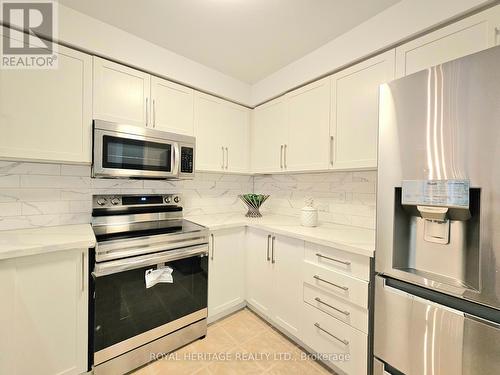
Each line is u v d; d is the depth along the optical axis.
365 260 1.25
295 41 1.70
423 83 0.98
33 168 1.56
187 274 1.67
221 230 1.91
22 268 1.12
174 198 2.14
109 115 1.57
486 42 1.06
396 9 1.33
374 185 1.79
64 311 1.23
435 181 0.94
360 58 1.52
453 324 0.92
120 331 1.37
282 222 2.03
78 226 1.64
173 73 1.85
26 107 1.30
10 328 1.09
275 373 1.43
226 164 2.24
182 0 1.33
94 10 1.42
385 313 1.12
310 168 1.84
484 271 0.85
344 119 1.61
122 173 1.58
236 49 1.81
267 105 2.26
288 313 1.70
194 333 1.71
